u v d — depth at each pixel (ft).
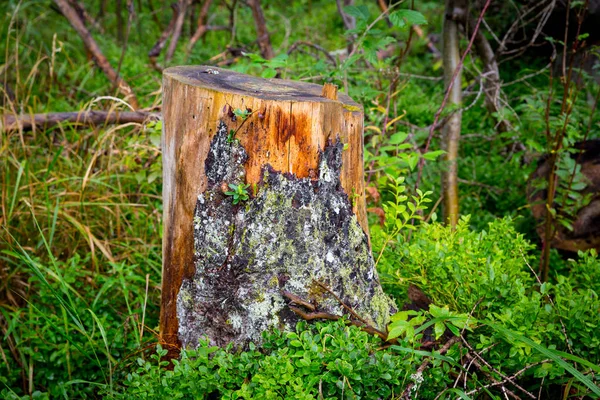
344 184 8.57
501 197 15.42
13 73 18.31
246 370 7.79
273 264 8.18
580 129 14.97
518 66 21.11
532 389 8.86
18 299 11.50
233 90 8.17
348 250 8.57
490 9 20.38
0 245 11.82
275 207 8.10
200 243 8.29
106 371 9.86
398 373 7.63
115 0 28.07
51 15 23.25
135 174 13.06
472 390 8.23
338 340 7.75
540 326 8.47
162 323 8.96
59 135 14.96
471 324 8.55
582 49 17.47
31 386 9.69
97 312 10.77
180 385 7.75
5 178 12.41
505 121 14.66
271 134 7.97
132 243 12.69
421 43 22.57
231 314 8.35
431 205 14.92
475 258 9.53
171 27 20.43
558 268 12.71
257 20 19.90
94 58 19.85
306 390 7.35
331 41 25.00
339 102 8.25
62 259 12.28
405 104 18.49
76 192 12.80
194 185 8.24
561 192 12.41
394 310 9.26
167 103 8.61
